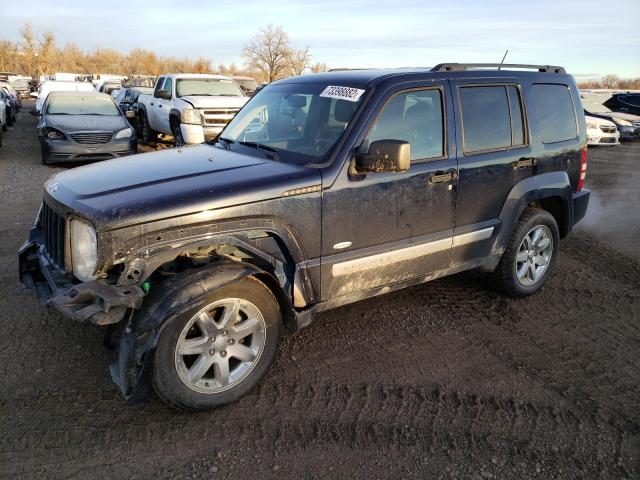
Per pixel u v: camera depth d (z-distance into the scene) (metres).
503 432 3.10
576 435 3.09
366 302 4.73
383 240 3.75
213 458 2.83
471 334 4.23
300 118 3.92
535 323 4.46
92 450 2.84
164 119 13.82
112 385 3.38
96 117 11.95
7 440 2.88
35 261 3.72
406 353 3.91
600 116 17.55
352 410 3.24
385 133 3.69
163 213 2.88
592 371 3.76
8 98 21.59
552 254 5.03
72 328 4.03
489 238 4.43
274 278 3.19
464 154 4.10
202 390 3.07
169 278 2.95
